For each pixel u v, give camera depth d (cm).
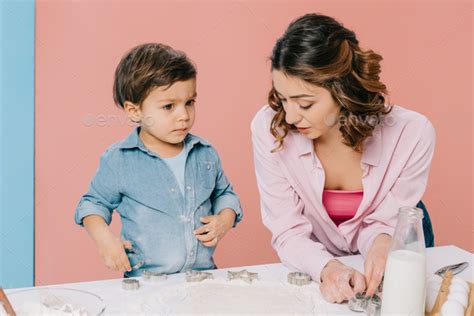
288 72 103
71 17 183
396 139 122
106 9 185
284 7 200
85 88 186
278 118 119
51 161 187
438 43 221
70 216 191
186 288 100
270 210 127
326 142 122
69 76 185
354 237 129
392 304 86
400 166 122
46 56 182
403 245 87
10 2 176
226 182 132
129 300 96
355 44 110
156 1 188
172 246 120
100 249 111
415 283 85
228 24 195
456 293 91
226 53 196
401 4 214
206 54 194
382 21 213
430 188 231
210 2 192
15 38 178
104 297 96
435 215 234
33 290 86
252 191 202
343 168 125
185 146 125
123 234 121
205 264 124
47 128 185
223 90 197
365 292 98
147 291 99
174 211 121
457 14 220
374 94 112
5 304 75
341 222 130
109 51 187
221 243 202
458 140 230
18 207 185
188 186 123
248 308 92
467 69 225
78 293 85
